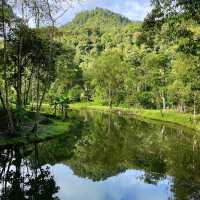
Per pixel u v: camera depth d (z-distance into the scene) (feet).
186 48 85.87
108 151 145.18
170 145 161.89
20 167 111.55
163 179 100.12
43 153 135.54
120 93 448.24
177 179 99.81
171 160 127.54
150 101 388.57
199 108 290.76
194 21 78.33
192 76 212.43
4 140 141.38
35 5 145.69
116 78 437.99
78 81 514.68
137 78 403.75
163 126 252.01
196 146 159.84
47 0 147.74
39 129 178.81
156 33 86.74
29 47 156.97
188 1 73.67
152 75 345.92
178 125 261.85
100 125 248.52
